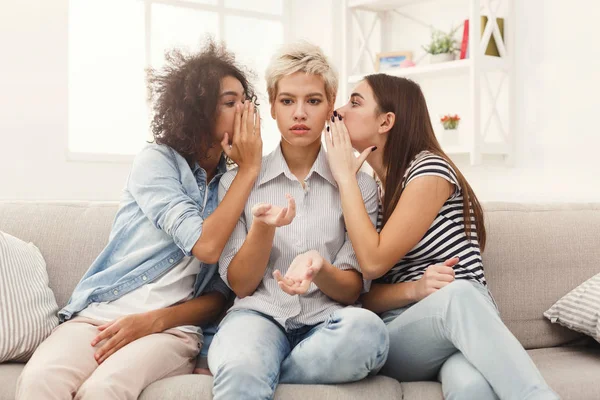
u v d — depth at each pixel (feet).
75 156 12.62
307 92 5.61
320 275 5.26
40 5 12.22
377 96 6.00
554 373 5.38
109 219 6.34
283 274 5.60
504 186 11.76
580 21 10.57
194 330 5.52
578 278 6.64
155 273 5.55
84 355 4.95
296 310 5.40
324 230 5.66
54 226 6.28
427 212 5.53
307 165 5.90
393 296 5.60
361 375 4.84
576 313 6.18
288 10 15.17
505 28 11.48
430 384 5.04
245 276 5.39
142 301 5.49
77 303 5.57
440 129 12.79
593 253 6.75
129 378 4.66
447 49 11.94
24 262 5.73
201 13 13.96
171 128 5.77
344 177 5.62
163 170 5.61
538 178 11.22
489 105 11.93
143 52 13.34
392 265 5.46
